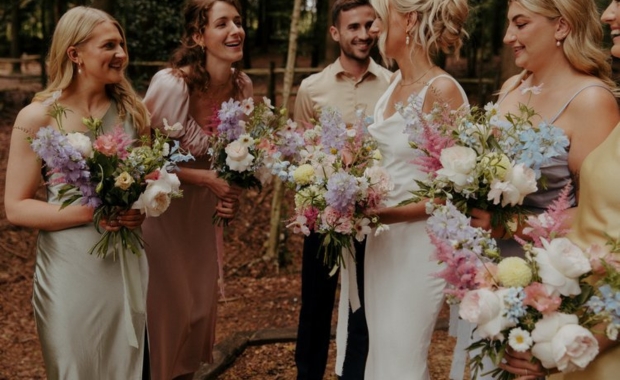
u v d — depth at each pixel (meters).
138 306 2.85
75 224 2.74
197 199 3.43
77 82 2.83
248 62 15.11
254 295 5.44
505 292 1.82
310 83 3.77
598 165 1.91
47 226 2.73
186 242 3.42
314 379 3.62
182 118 3.23
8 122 10.73
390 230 2.89
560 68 2.46
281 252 6.20
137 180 2.64
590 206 1.92
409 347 2.87
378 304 2.93
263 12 19.39
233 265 6.24
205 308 3.56
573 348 1.74
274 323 4.79
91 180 2.58
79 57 2.75
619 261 1.79
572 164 2.40
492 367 2.66
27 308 5.20
